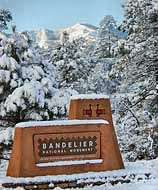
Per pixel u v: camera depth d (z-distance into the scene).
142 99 22.27
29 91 17.75
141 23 23.27
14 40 19.27
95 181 11.23
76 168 11.66
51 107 18.62
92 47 59.88
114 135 12.44
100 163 11.96
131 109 21.80
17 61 19.52
